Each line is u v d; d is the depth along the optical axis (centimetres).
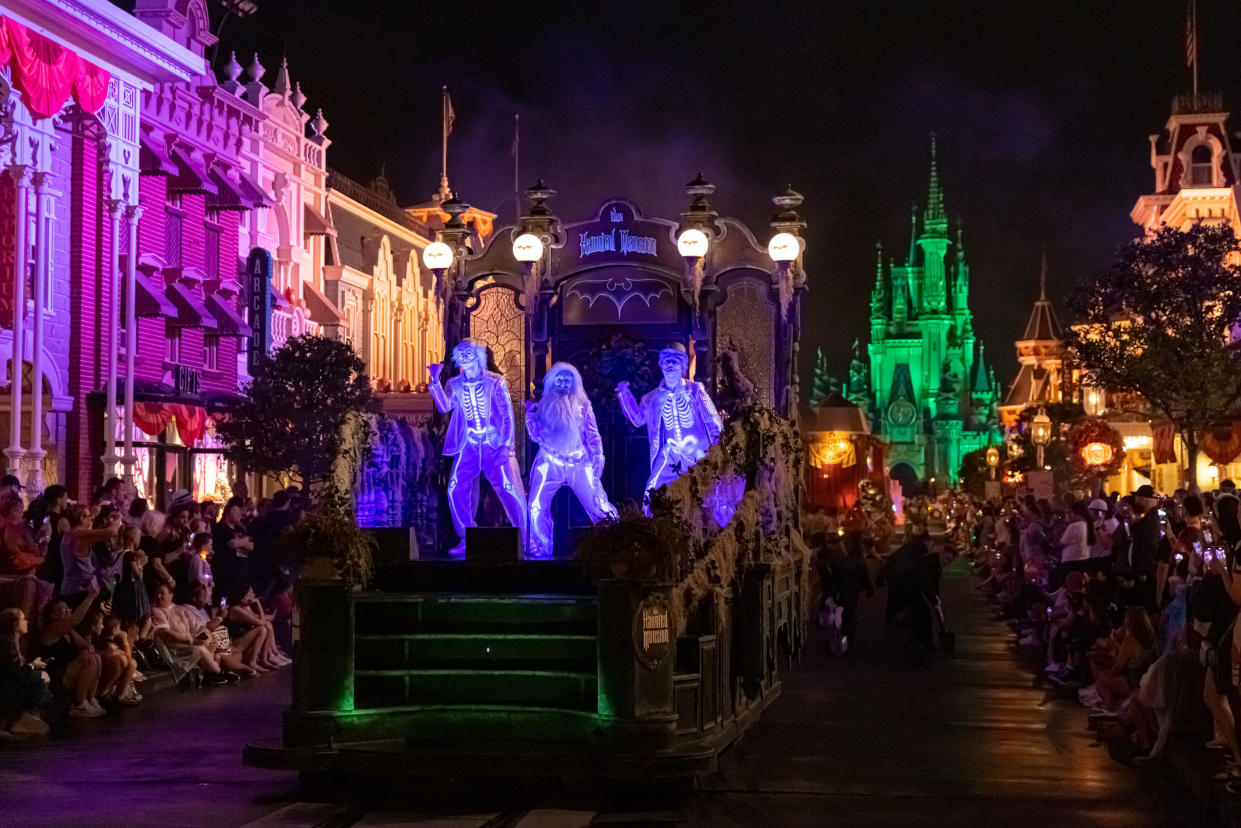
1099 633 1520
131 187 2855
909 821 912
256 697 1485
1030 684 1631
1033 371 8888
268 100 3853
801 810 943
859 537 2106
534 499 1370
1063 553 1898
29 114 2577
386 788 1004
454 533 1447
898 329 19525
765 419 1290
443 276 1565
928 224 19575
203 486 3288
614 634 971
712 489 1154
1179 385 3092
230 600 1728
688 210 1541
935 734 1248
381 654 1057
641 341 1545
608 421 1539
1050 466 5053
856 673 1747
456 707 1024
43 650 1374
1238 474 3400
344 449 1157
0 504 1404
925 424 19138
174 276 3105
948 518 8756
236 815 930
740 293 1526
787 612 1391
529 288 1548
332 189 4522
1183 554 1196
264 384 3017
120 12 2522
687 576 1031
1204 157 5116
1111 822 908
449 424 1429
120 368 2861
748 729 1245
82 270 2736
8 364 2597
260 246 3784
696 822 911
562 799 978
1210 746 1005
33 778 1043
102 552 1477
